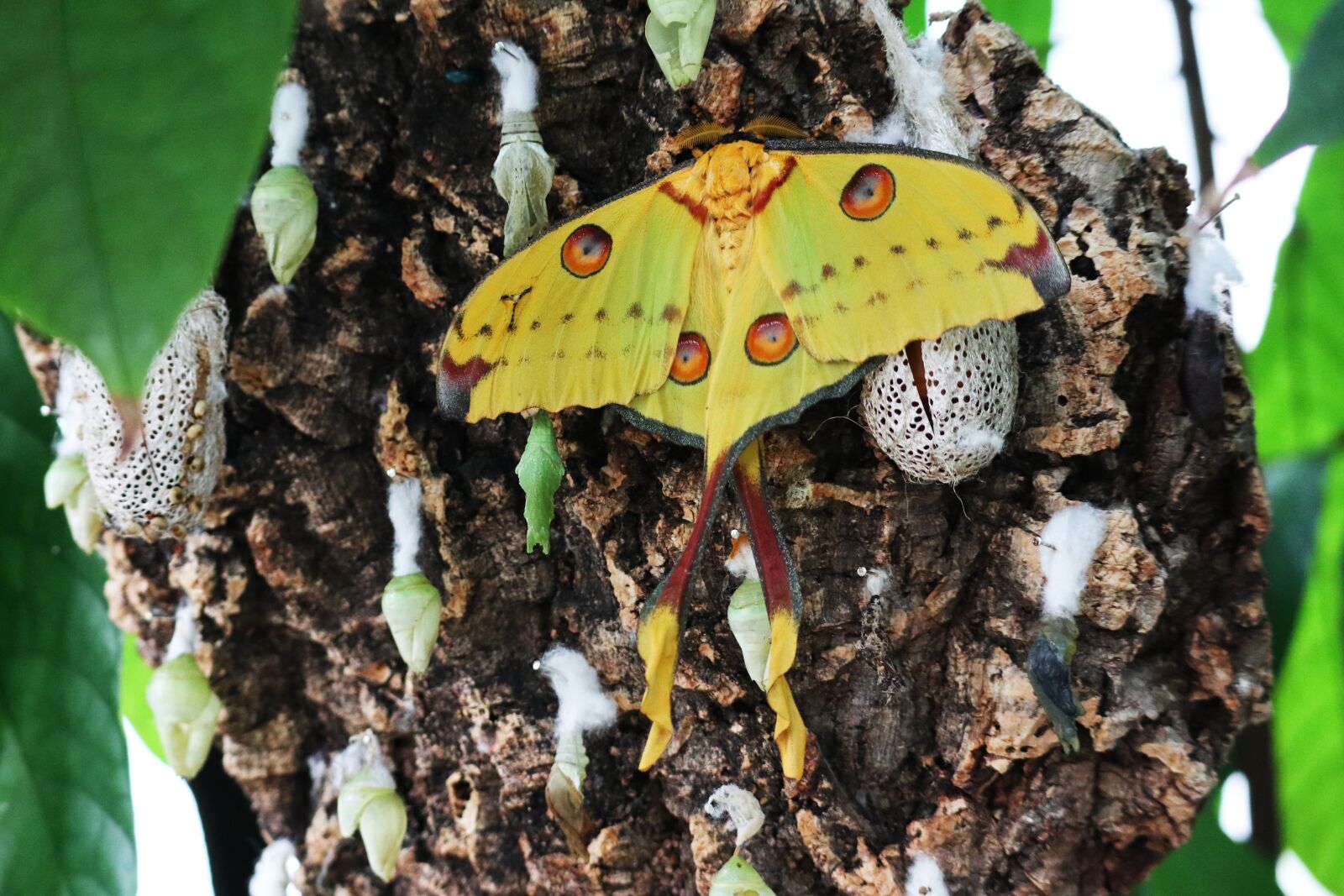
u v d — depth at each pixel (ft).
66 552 4.45
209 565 4.44
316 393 4.42
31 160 3.74
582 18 4.29
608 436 4.33
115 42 3.75
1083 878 4.34
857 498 4.29
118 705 4.44
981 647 4.31
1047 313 4.28
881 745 4.34
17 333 4.47
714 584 4.32
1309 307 4.86
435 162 4.36
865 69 4.31
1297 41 4.91
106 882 4.40
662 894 4.40
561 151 4.35
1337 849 4.94
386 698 4.47
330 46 4.36
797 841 4.33
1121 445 4.30
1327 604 4.87
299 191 4.31
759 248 4.15
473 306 4.15
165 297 3.73
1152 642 4.31
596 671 4.39
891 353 4.08
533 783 4.40
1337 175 4.76
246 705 4.50
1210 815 4.72
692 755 4.35
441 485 4.39
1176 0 4.81
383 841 4.40
